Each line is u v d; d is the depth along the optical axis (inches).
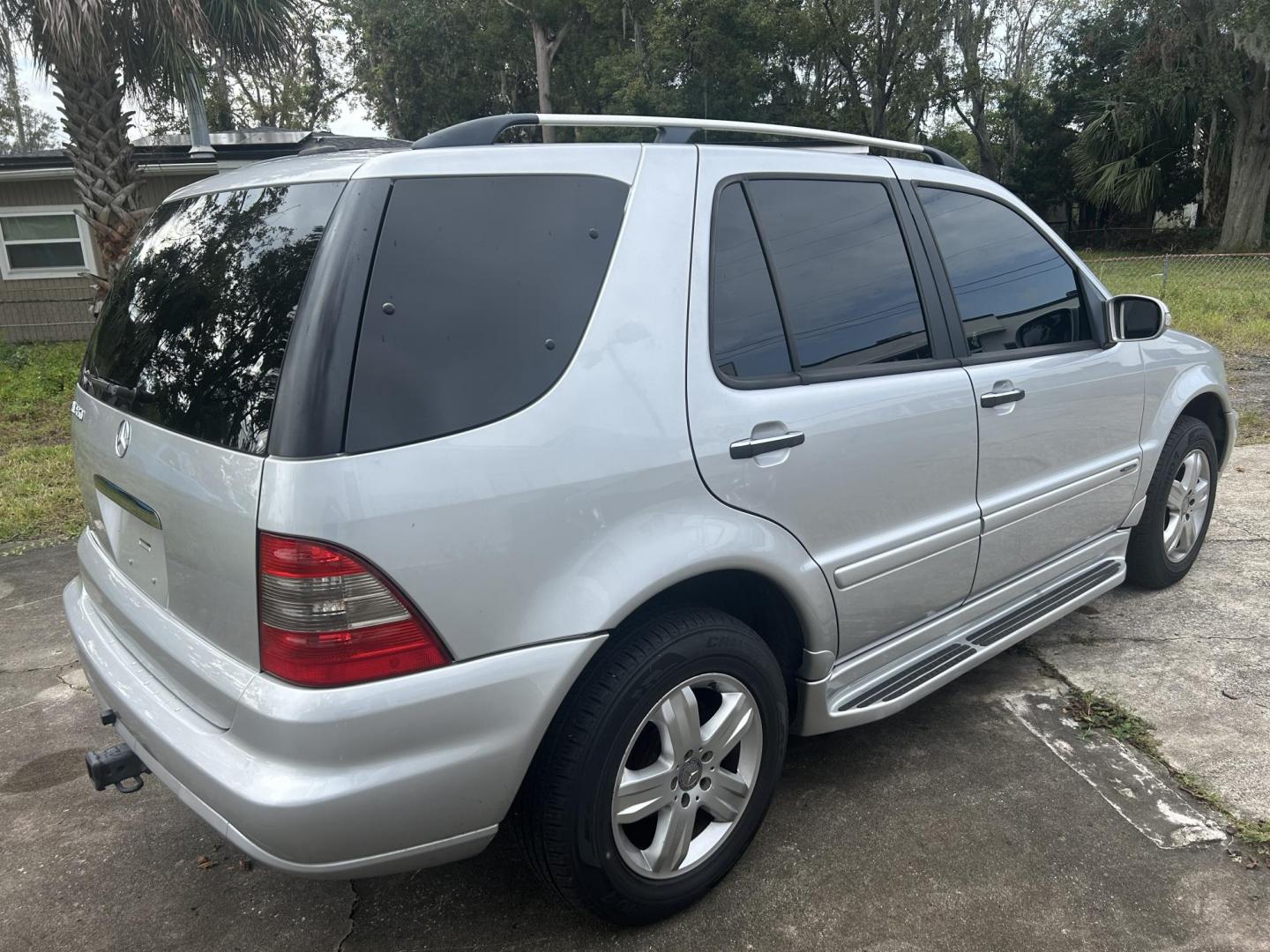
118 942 90.3
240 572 70.1
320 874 69.8
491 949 87.4
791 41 1029.8
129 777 88.6
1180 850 96.7
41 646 157.5
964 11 1101.1
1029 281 126.0
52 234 610.5
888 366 103.3
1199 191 1266.0
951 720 124.0
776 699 92.3
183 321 82.4
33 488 249.6
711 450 84.4
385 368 69.2
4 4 335.3
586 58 1256.2
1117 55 1270.9
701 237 88.1
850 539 99.0
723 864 91.6
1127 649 141.6
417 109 1375.5
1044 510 126.0
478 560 71.2
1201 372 159.0
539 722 74.5
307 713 67.2
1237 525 193.5
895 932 87.0
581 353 77.9
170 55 356.5
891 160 111.7
